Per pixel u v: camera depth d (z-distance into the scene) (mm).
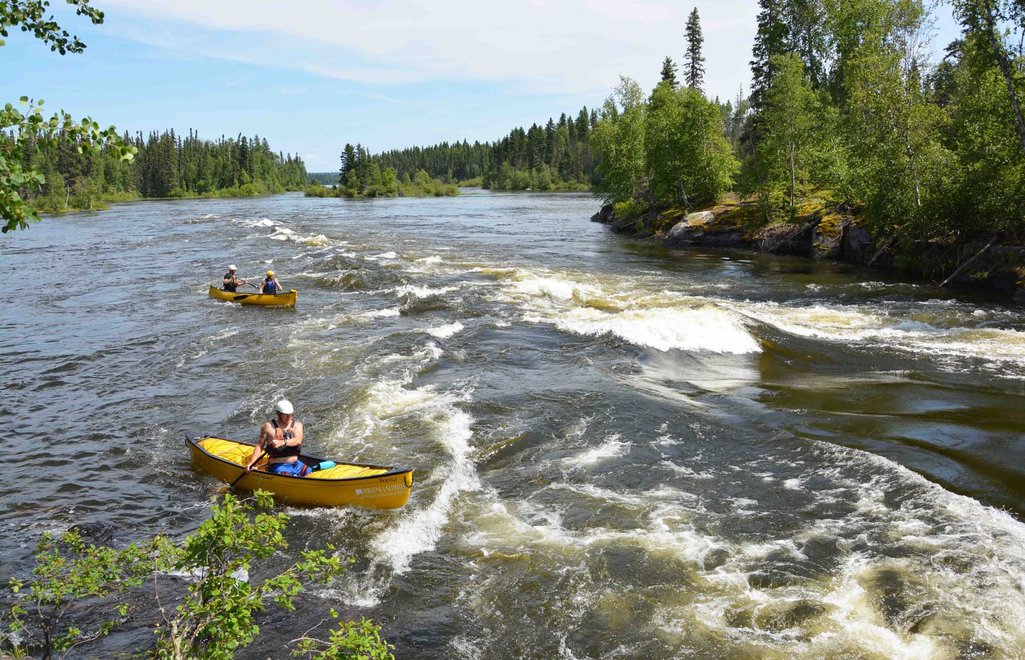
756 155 42781
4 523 9328
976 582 7371
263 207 88000
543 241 42938
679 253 37031
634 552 8195
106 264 33281
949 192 26688
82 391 14602
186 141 176125
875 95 30594
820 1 46750
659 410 12586
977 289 24797
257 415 12977
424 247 38125
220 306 22719
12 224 4273
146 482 10500
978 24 24484
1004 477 9820
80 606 7387
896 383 14180
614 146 53656
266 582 4762
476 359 15930
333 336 18266
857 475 9875
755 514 8992
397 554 8414
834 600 7199
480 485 10070
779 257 35438
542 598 7445
